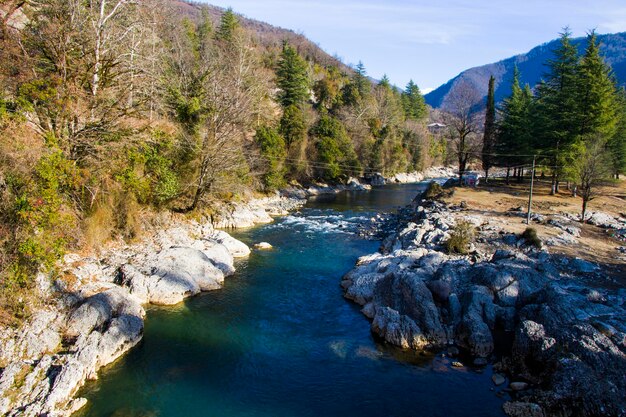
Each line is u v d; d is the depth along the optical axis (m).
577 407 15.17
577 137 50.47
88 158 27.27
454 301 22.64
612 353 16.52
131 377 17.47
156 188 34.59
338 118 97.12
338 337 21.83
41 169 20.80
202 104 41.41
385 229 46.47
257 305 25.53
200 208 41.75
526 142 60.31
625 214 44.06
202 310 24.33
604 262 29.03
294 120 73.19
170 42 64.38
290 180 73.75
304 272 31.86
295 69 85.69
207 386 17.22
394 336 21.06
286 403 16.38
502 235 34.16
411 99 140.62
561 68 57.38
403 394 17.08
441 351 20.44
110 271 25.11
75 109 26.92
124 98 33.78
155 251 28.89
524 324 19.25
